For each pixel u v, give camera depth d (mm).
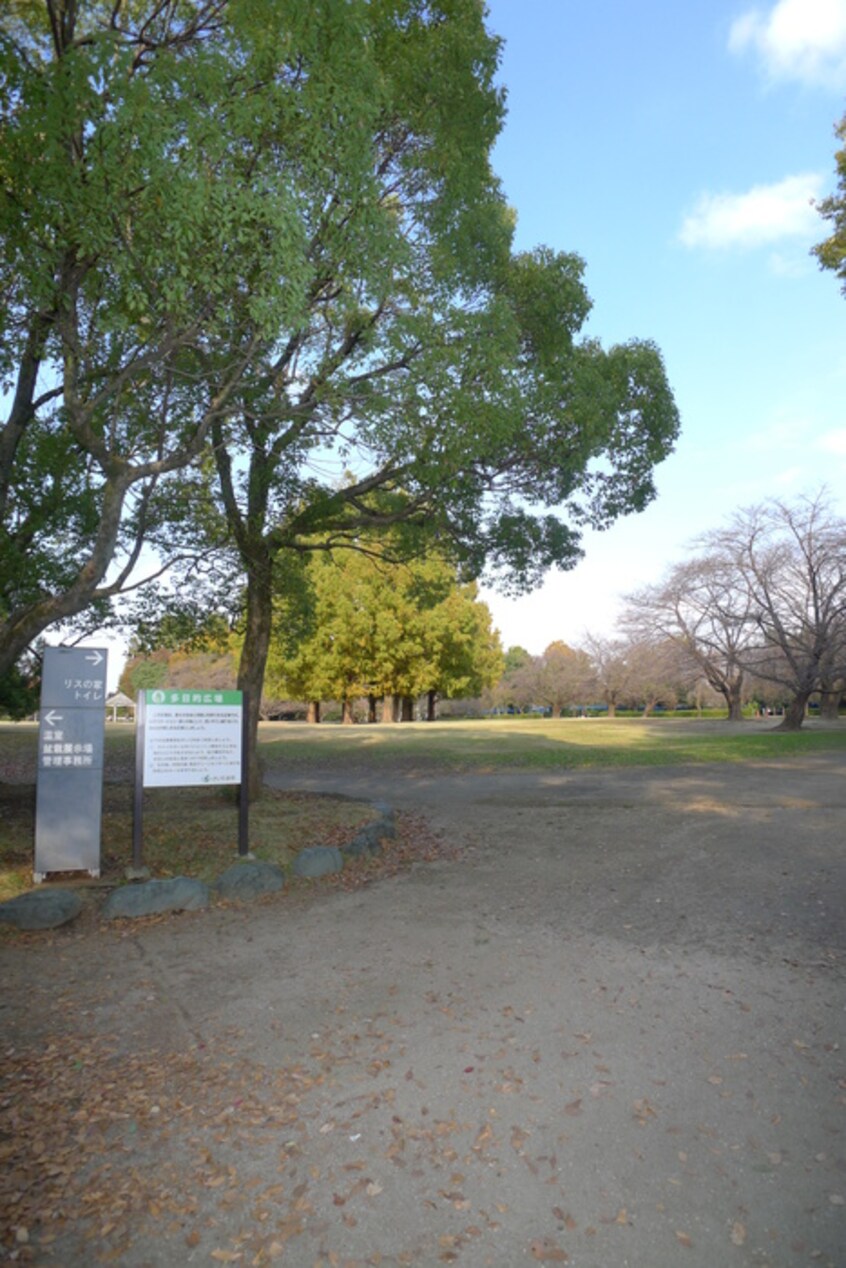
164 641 14047
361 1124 3715
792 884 8164
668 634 39938
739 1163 3383
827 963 5820
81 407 7430
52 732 8039
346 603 38594
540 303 10258
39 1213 3088
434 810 13477
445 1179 3303
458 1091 4004
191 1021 4906
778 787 16188
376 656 38938
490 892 7984
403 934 6621
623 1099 3912
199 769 8578
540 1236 2959
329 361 8750
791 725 35562
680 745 25406
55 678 8078
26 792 13148
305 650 39125
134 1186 3266
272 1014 4996
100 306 8625
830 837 10625
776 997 5195
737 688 42469
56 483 10938
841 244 12414
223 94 6953
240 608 13859
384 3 9094
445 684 41344
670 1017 4883
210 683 50062
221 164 7242
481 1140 3572
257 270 8055
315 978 5621
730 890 7965
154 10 7953
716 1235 2949
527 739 27391
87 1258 2861
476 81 9609
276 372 9328
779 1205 3109
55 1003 5211
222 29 7836
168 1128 3691
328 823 10617
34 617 7410
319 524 11805
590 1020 4844
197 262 7414
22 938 6570
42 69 7664
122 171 6711
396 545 14148
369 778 18891
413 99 9078
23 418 8484
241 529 11773
